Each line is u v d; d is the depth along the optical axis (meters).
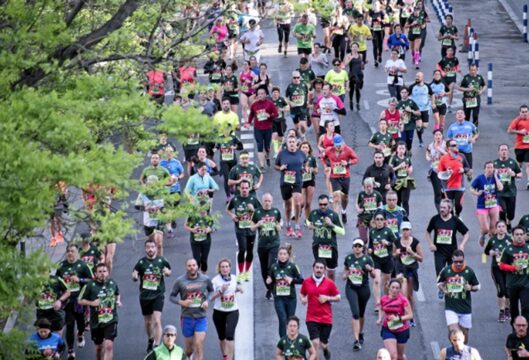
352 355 43.81
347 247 55.66
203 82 79.50
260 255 48.50
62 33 31.42
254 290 50.69
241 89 75.25
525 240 44.69
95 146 28.92
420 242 56.06
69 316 43.47
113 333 42.22
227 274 42.31
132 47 36.69
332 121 63.59
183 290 41.88
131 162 29.69
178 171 55.22
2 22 31.61
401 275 42.94
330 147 57.53
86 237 35.00
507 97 86.06
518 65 97.44
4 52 30.11
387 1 102.00
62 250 51.53
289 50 99.06
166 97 71.00
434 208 60.94
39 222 27.20
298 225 56.81
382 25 94.50
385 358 35.84
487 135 74.69
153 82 38.75
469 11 122.94
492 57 100.81
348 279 43.84
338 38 90.88
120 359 44.72
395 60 78.56
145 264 43.84
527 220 47.97
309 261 53.75
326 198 48.09
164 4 36.81
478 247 55.38
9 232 28.52
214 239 57.66
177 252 56.00
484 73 94.62
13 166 26.34
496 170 54.50
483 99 85.38
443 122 72.62
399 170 56.19
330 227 48.25
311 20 93.19
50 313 42.25
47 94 29.62
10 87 30.17
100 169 27.89
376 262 46.31
